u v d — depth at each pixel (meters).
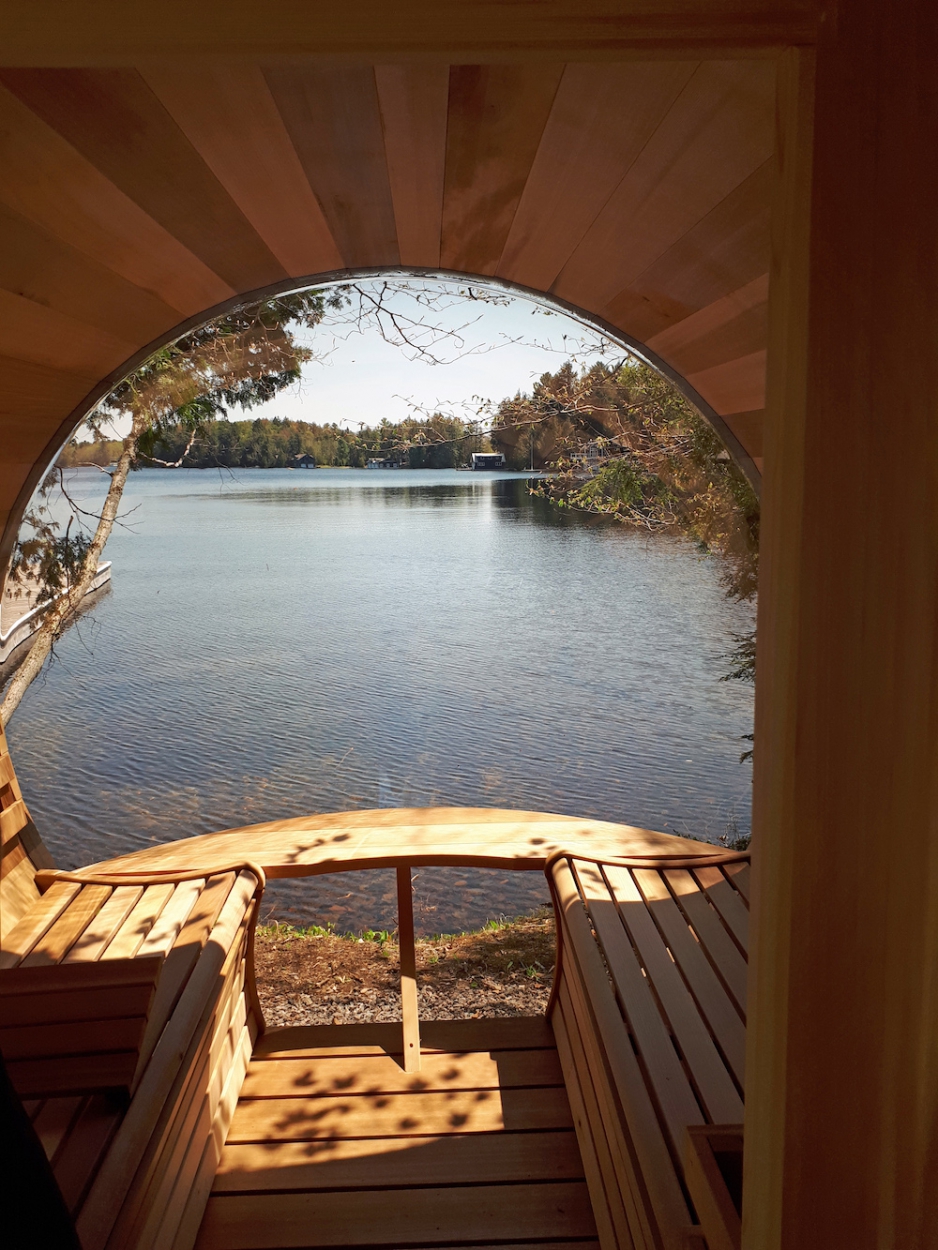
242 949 2.33
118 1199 1.31
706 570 12.63
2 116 1.32
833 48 0.69
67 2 0.71
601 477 6.44
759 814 0.81
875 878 0.76
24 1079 1.39
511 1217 1.91
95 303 1.95
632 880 2.36
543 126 1.50
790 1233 0.81
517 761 10.23
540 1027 2.54
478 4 0.71
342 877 5.58
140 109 1.37
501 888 5.42
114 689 13.27
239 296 2.23
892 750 0.75
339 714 12.16
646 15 0.71
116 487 5.55
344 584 19.47
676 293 1.95
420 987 3.47
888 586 0.73
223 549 22.84
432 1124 2.18
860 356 0.71
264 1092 2.29
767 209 1.50
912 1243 0.80
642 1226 1.37
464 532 19.12
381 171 1.67
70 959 2.01
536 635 15.14
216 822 8.47
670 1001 1.83
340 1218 1.91
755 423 2.34
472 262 2.22
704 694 12.39
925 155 0.69
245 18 0.73
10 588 5.03
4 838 2.35
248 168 1.61
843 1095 0.79
